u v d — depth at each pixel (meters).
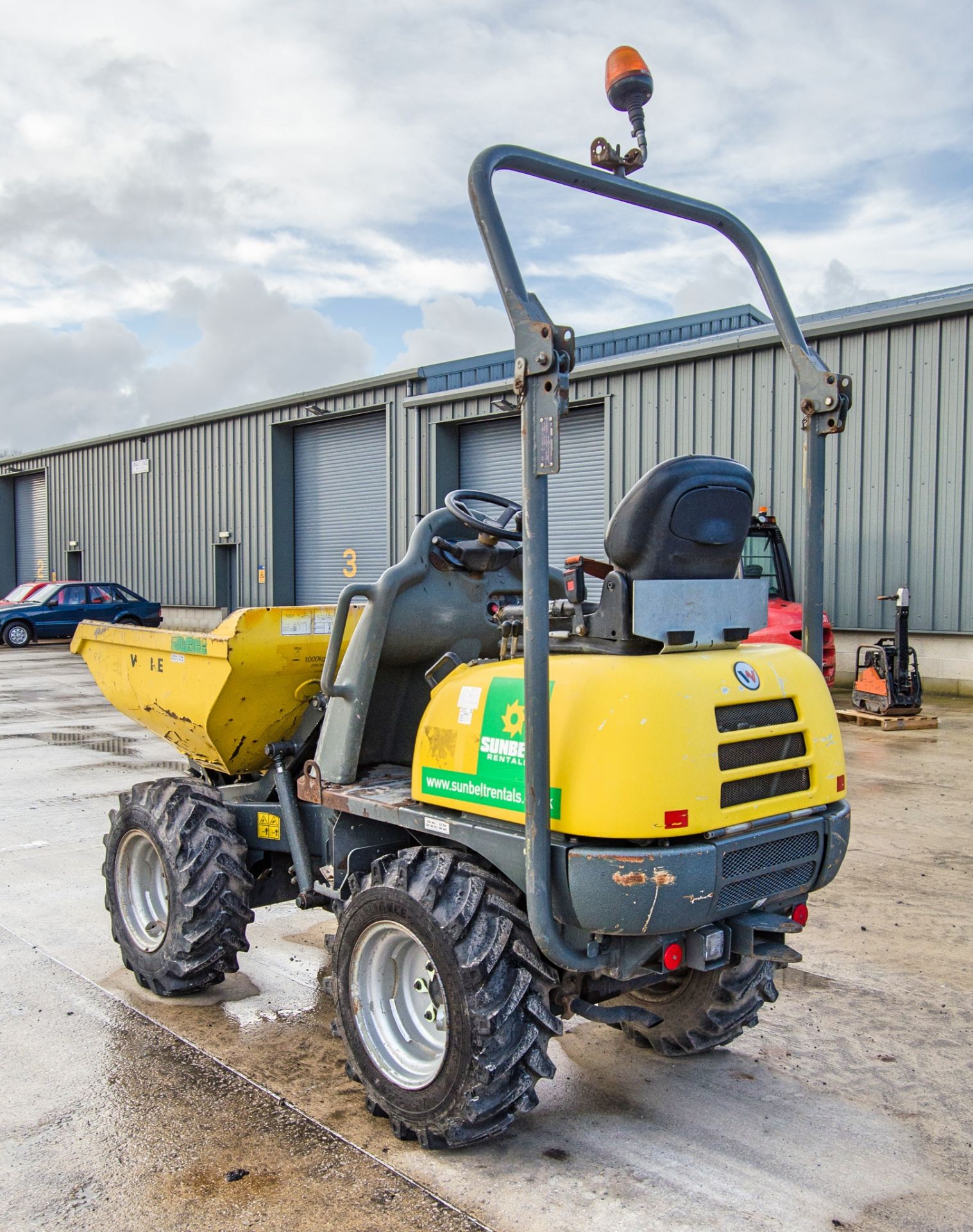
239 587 26.89
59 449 33.59
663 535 2.92
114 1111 3.36
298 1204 2.84
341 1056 3.77
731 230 3.55
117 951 4.83
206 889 4.05
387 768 3.97
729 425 15.61
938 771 8.82
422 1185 2.94
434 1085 3.00
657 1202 2.86
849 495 14.23
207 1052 3.80
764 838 2.94
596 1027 4.10
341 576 24.66
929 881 5.86
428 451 21.31
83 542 33.16
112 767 9.41
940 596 13.47
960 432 13.20
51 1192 2.90
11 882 5.88
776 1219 2.79
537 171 2.96
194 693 4.20
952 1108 3.42
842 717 11.70
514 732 2.95
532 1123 3.31
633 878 2.67
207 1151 3.11
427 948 3.02
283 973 4.61
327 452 24.73
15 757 9.95
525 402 2.68
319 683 4.12
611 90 3.12
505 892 3.05
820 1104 3.45
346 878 3.66
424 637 3.80
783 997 4.33
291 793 4.15
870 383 13.98
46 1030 3.98
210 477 27.55
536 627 2.67
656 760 2.70
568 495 18.78
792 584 13.20
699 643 3.03
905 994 4.36
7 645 24.84
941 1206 2.86
